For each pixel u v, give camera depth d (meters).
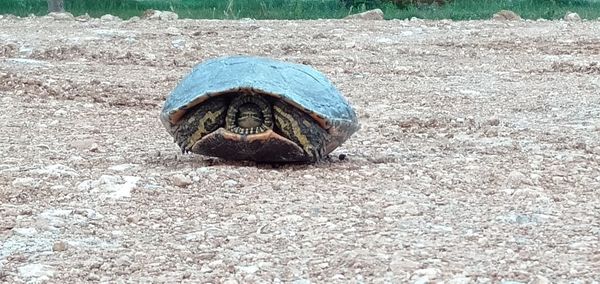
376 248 0.76
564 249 0.76
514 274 0.69
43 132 1.39
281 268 0.73
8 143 1.29
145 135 1.36
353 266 0.72
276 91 1.01
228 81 1.02
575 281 0.68
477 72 1.98
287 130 1.04
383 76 1.93
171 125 1.07
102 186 0.98
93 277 0.72
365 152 1.21
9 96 1.71
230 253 0.77
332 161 1.14
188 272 0.72
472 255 0.74
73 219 0.88
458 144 1.28
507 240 0.79
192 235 0.82
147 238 0.82
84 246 0.80
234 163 1.10
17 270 0.74
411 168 1.09
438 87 1.81
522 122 1.46
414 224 0.84
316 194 0.96
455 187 0.99
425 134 1.38
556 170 1.08
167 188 0.98
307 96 1.04
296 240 0.80
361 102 1.66
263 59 1.09
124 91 1.74
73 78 1.85
